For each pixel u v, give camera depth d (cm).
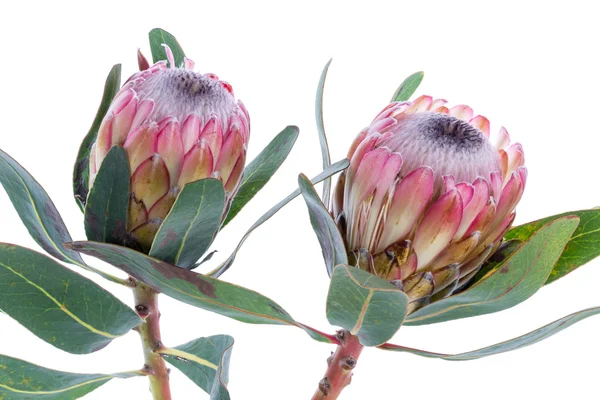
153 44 73
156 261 64
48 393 69
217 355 72
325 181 69
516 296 64
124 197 65
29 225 68
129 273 66
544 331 65
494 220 65
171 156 65
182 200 63
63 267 66
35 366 69
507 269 62
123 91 66
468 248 64
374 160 65
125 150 64
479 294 64
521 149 66
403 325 67
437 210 64
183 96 66
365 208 65
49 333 67
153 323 71
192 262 67
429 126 65
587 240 67
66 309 67
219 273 69
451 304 65
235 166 66
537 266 63
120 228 66
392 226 64
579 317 64
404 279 65
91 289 67
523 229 69
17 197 67
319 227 66
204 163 65
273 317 66
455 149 64
